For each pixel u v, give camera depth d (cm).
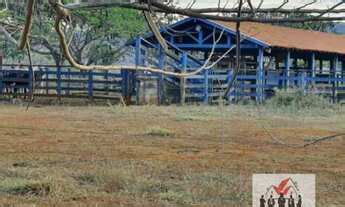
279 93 2908
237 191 1070
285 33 3731
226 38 3147
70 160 1399
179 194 1059
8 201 1012
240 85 3023
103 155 1482
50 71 3052
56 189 1082
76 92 3266
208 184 1126
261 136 1892
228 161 1418
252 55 3581
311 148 1644
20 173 1226
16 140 1738
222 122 2288
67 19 342
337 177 1238
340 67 4559
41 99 3161
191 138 1830
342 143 1747
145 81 3020
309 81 3434
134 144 1686
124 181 1149
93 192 1088
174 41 3038
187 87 3053
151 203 1016
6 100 3166
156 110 2702
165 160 1420
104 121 2291
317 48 3528
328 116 2592
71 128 2052
